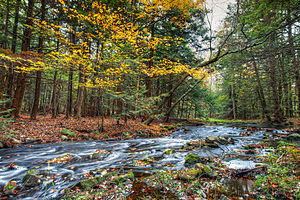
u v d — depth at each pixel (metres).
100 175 4.16
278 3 6.57
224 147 6.80
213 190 3.19
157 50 13.64
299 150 4.33
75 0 9.59
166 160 5.38
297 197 2.63
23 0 10.27
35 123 10.16
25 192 3.39
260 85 16.50
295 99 19.66
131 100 9.88
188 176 3.78
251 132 10.84
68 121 12.78
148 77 14.05
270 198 2.78
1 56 5.29
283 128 11.29
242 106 25.47
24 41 10.27
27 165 4.92
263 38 8.38
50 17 10.99
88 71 8.19
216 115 37.50
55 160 5.36
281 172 3.50
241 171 3.92
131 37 7.01
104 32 7.26
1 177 4.05
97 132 10.19
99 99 10.67
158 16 10.27
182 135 11.75
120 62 8.26
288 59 11.09
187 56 15.60
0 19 10.42
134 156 6.01
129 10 9.52
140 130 12.03
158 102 15.11
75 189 3.45
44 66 6.96
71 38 11.94
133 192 3.26
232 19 9.05
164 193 3.19
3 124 6.68
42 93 24.53
